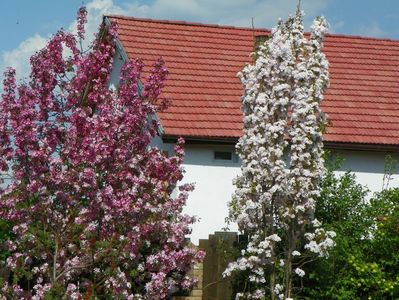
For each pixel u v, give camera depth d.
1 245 10.48
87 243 10.08
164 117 15.74
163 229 10.68
